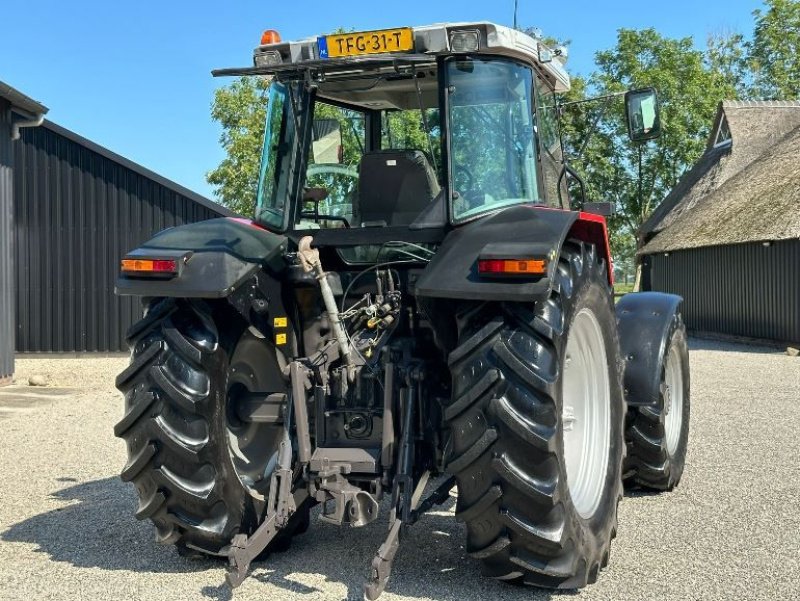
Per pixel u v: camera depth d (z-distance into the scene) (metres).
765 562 4.18
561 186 4.97
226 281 3.78
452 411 3.49
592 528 3.89
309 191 4.48
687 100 39.69
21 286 18.58
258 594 3.77
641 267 33.72
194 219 18.66
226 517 3.95
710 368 14.71
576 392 4.18
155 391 3.83
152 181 18.58
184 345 3.83
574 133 5.12
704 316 25.36
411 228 4.09
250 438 4.27
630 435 5.32
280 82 4.54
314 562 4.25
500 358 3.46
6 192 12.90
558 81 4.82
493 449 3.45
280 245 4.27
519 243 3.48
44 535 4.78
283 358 4.28
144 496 3.93
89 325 18.59
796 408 9.56
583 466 4.11
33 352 18.59
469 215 4.04
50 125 18.36
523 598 3.70
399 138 4.78
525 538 3.49
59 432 8.43
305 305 4.41
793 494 5.55
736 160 31.03
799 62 56.75
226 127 30.42
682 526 4.83
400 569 4.08
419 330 4.19
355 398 4.01
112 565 4.22
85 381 13.31
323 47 4.09
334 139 4.69
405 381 3.87
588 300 3.92
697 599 3.69
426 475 3.94
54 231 18.59
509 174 4.15
